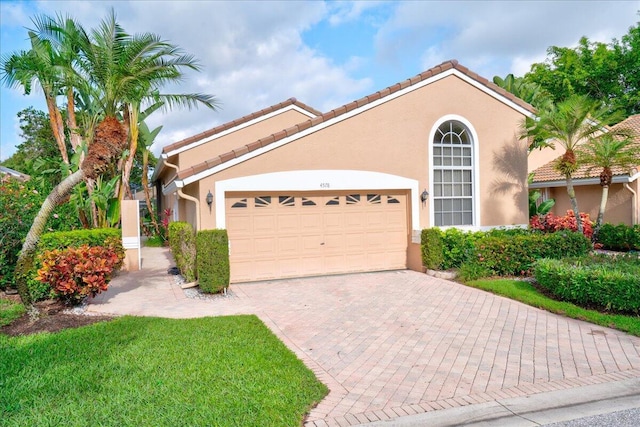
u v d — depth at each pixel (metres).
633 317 8.39
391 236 13.79
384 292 10.84
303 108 19.56
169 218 24.19
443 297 10.32
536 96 25.42
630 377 5.94
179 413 4.75
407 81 13.51
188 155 18.08
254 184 11.99
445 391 5.55
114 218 16.44
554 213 21.42
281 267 12.52
